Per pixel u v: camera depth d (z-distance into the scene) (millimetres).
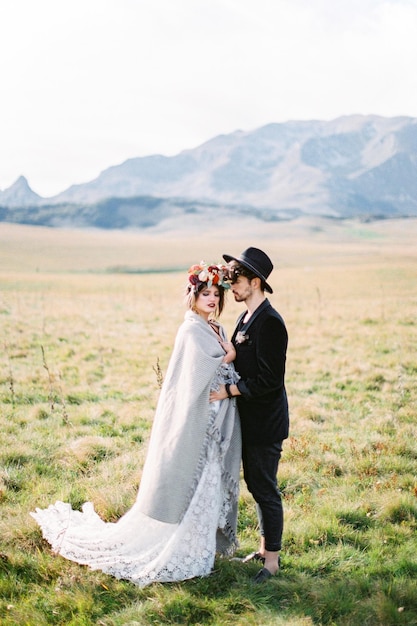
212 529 4438
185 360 4441
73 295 30562
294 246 111125
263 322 4402
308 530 5164
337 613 3938
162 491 4320
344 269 48719
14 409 9188
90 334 17172
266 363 4328
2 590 4203
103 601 4121
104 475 6359
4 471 6387
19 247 87625
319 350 14500
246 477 4609
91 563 4473
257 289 4559
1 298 26156
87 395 10180
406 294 28125
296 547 4961
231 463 4531
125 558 4434
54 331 17547
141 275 54594
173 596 4090
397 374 11625
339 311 21953
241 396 4535
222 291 4641
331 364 12766
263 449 4504
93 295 30844
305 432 8039
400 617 3816
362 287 32906
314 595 4098
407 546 4895
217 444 4457
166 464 4340
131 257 83688
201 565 4391
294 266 61125
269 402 4496
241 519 5539
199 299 4586
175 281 44344
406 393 10250
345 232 173000
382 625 3777
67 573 4398
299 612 3918
